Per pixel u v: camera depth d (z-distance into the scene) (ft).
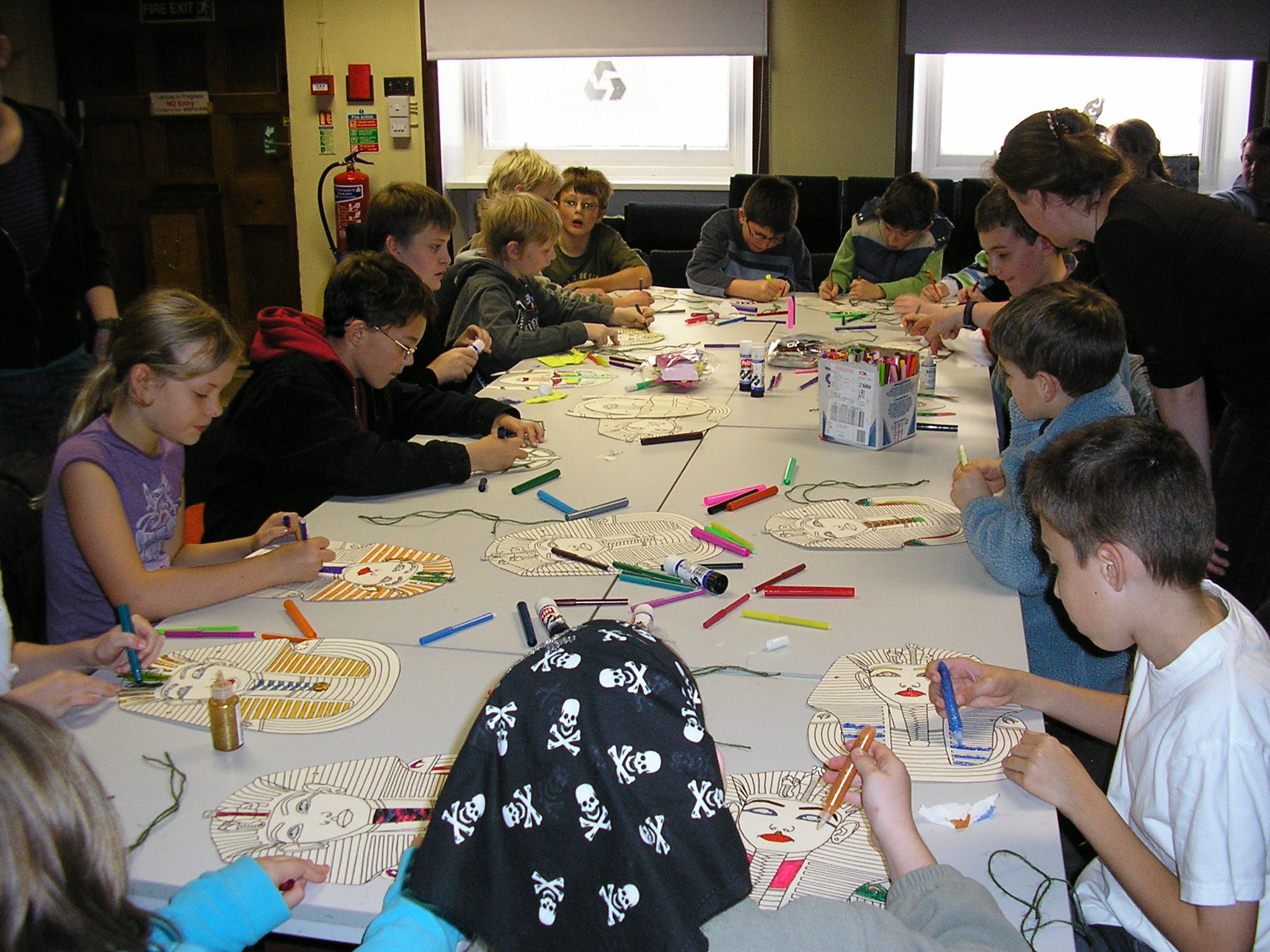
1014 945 2.54
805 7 17.49
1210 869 2.98
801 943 2.35
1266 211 14.30
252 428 6.32
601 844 2.06
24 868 2.11
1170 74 17.74
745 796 3.27
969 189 16.44
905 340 10.21
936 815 3.17
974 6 16.90
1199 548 3.18
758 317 11.55
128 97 18.56
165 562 5.47
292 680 3.96
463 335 9.38
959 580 4.82
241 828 3.14
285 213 18.89
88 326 9.31
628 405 7.93
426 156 18.52
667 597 4.66
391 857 3.02
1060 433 5.20
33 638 5.38
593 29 17.66
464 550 5.23
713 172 18.98
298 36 18.12
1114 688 5.37
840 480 6.20
